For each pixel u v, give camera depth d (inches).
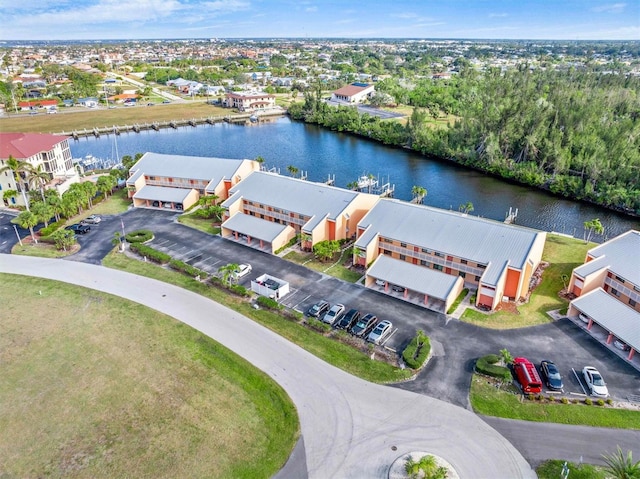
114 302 2417.6
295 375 1894.7
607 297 2223.2
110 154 5979.3
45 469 1485.0
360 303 2420.0
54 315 2310.5
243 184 3555.6
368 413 1697.8
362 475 1450.5
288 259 2906.0
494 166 5113.2
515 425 1644.9
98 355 2018.9
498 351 2034.9
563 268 2755.9
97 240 3166.8
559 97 6210.6
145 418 1679.4
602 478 1433.3
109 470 1473.9
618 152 4471.0
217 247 3070.9
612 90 7012.8
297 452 1536.7
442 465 1470.2
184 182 3909.9
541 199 4414.4
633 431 1617.9
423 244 2618.1
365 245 2714.1
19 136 4124.0
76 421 1672.0
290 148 6358.3
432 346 2069.4
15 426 1656.0
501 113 5423.2
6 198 3698.3
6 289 2544.3
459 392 1800.0
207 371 1915.6
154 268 2787.9
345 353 2028.8
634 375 1882.4
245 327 2214.6
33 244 3097.9
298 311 2333.9
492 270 2362.2
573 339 2114.9
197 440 1584.6
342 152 6151.6
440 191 4643.2
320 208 3097.9
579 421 1660.9
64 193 3508.9
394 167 5447.8
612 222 3865.7
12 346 2080.5
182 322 2247.8
